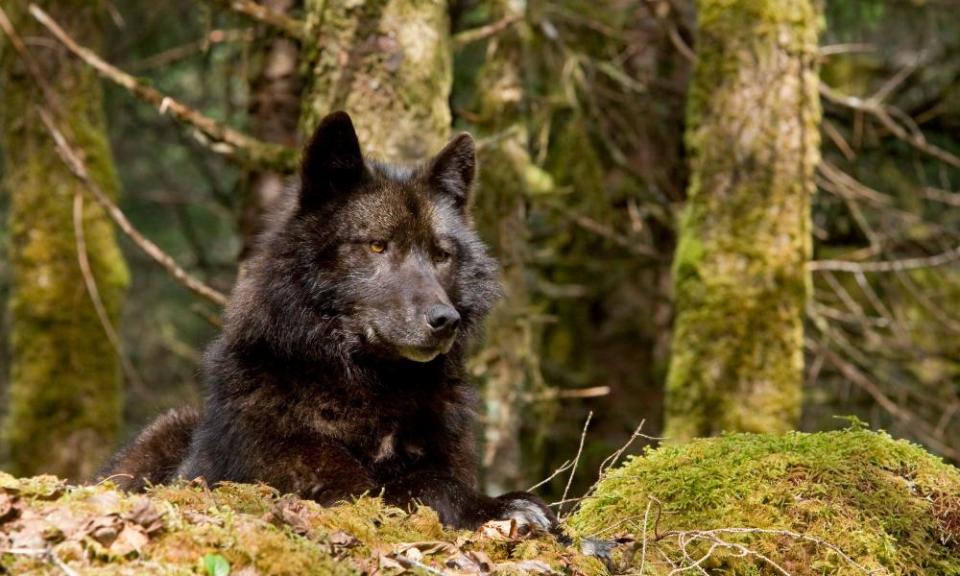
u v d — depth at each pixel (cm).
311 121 1133
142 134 2452
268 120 1578
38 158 1714
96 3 1753
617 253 2092
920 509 740
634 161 1992
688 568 673
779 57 1325
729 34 1330
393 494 750
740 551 713
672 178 1994
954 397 1892
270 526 589
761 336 1316
